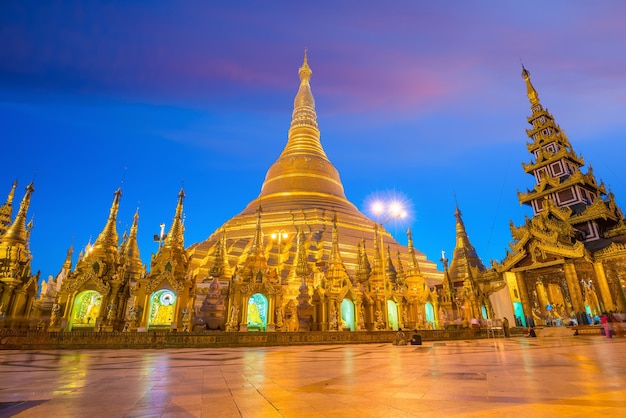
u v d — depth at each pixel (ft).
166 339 84.74
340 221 251.60
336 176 309.63
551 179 193.77
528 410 20.74
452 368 41.65
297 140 326.65
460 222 241.76
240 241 224.12
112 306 103.40
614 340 100.01
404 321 151.94
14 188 148.87
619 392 25.93
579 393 25.63
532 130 217.56
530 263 168.14
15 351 74.28
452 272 225.15
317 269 172.86
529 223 170.71
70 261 182.50
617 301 140.77
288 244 213.46
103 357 60.08
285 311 130.00
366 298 142.51
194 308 123.95
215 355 63.67
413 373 37.73
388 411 21.25
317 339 100.89
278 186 288.30
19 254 111.86
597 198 168.14
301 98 360.07
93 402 24.27
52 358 58.23
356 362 50.01
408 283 169.89
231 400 24.70
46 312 136.98
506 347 79.56
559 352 62.49
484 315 174.09
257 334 92.89
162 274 107.76
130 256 159.12
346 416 20.18
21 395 26.73
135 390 28.60
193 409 22.11
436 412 20.79
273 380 33.55
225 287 139.13
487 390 27.32
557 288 176.45
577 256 148.46
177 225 122.11
